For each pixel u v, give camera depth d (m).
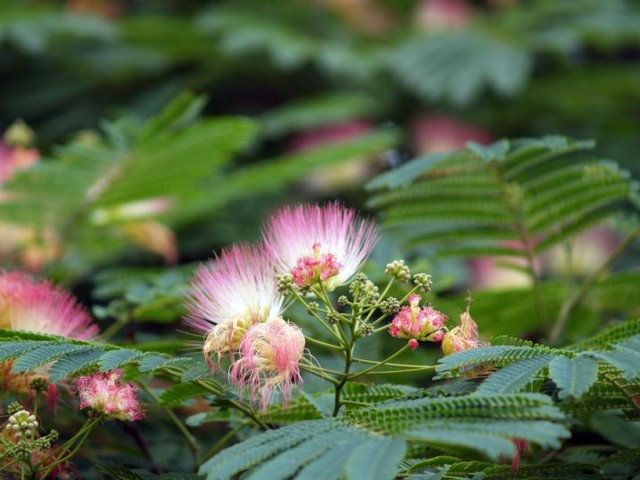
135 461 3.47
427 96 9.45
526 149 3.91
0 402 3.00
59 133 8.97
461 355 2.49
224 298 2.71
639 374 2.33
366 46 10.23
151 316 4.02
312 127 8.82
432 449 3.07
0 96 9.20
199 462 3.31
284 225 2.82
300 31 10.27
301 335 2.65
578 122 9.54
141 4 10.45
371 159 8.27
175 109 5.18
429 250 6.10
